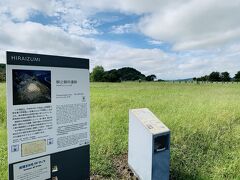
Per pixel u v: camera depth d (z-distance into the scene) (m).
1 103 10.05
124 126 6.84
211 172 4.20
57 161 3.30
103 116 7.93
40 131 3.07
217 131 6.47
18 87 2.83
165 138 3.65
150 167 3.53
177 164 4.45
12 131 2.80
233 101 11.98
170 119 7.44
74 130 3.50
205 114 8.30
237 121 7.86
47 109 3.14
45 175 3.17
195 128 6.53
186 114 8.14
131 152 4.17
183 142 5.61
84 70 3.61
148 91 21.05
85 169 3.71
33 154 3.02
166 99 13.14
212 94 17.20
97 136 5.75
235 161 4.36
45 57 3.09
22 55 2.86
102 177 4.03
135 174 4.04
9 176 2.81
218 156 4.81
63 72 3.31
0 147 4.95
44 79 3.09
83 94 3.61
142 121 3.79
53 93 3.20
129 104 11.07
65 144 3.39
